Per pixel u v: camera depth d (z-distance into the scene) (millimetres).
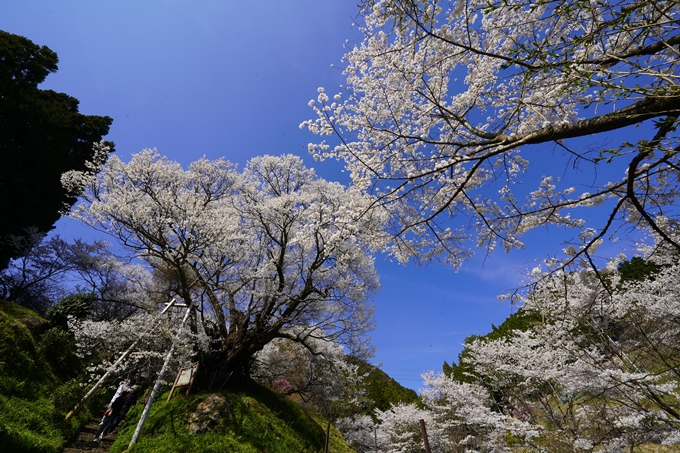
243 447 7547
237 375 11680
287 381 17438
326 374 14641
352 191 4609
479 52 2713
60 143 14945
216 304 12406
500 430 7371
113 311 15492
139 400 9617
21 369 7055
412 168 4461
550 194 4270
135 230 10297
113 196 10414
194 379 9578
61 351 8922
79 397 7203
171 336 9078
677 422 4414
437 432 11398
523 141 2809
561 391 6883
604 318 5562
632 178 2471
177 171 13234
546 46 2410
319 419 14875
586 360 5559
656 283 5520
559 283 5113
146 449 6523
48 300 14812
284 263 14211
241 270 12766
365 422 17078
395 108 4543
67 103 16766
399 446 12492
